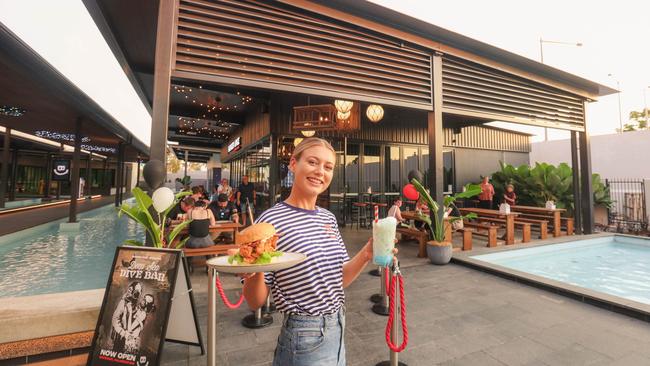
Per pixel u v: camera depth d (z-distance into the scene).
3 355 1.79
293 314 1.03
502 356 2.29
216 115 12.05
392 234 1.15
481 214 7.79
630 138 12.27
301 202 1.18
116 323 1.87
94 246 6.81
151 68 7.67
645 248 6.86
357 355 2.29
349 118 8.22
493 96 6.22
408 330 2.72
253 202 8.54
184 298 2.13
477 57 5.96
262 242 0.97
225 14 3.85
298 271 1.03
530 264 5.56
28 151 17.55
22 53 4.82
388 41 5.02
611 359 2.27
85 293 2.21
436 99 5.43
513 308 3.22
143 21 5.59
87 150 17.33
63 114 8.65
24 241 7.33
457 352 2.35
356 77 4.68
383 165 10.47
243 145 12.52
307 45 4.34
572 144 8.17
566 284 3.75
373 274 4.37
